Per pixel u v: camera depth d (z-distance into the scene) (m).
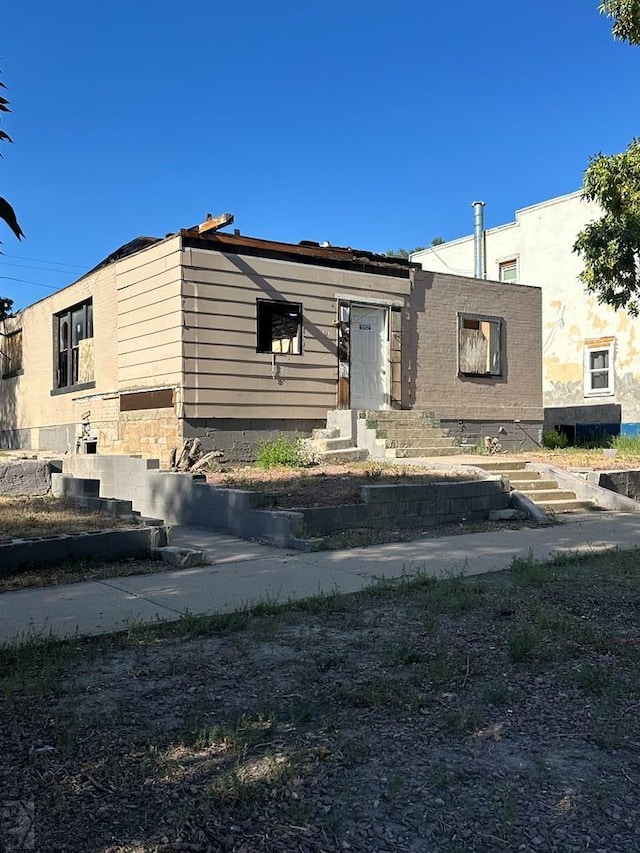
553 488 12.75
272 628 5.51
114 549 7.96
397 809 3.09
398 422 15.61
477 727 3.86
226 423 14.15
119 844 2.85
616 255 12.57
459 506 10.82
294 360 15.05
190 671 4.68
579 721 3.95
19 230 3.80
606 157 12.56
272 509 9.63
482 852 2.82
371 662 4.82
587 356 23.62
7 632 5.46
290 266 15.01
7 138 3.82
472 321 18.19
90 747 3.62
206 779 3.32
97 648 5.13
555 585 6.87
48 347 19.56
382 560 8.12
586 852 2.82
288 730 3.82
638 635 5.36
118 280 15.70
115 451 15.96
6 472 11.80
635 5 10.51
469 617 5.84
